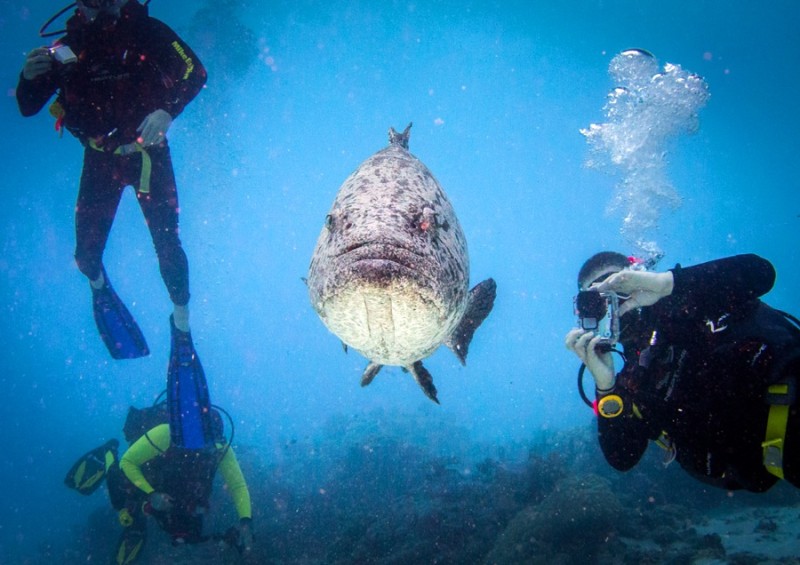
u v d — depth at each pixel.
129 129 5.43
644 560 7.32
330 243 2.44
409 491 11.75
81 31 4.98
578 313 3.21
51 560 13.15
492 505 10.15
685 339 2.83
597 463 12.96
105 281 7.25
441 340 2.83
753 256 2.75
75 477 9.66
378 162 2.86
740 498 10.25
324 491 13.51
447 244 2.58
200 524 7.58
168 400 7.01
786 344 2.38
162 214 6.25
